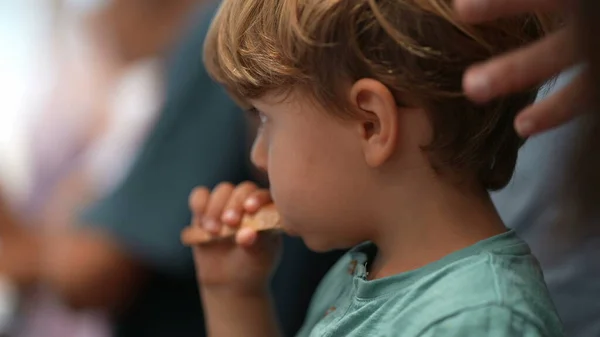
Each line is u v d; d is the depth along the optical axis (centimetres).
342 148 111
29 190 275
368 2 102
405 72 103
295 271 200
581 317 132
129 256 198
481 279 100
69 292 204
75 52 290
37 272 244
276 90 113
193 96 202
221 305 148
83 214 207
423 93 104
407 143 108
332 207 113
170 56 236
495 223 112
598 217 55
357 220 114
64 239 207
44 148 272
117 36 273
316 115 111
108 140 256
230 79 117
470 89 83
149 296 204
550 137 128
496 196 151
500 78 81
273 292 198
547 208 134
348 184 112
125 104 257
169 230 192
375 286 110
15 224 248
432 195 110
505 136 111
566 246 83
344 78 107
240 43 114
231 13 117
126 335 208
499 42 101
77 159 264
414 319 101
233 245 146
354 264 125
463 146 107
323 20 104
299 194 114
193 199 148
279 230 134
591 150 55
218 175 196
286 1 109
